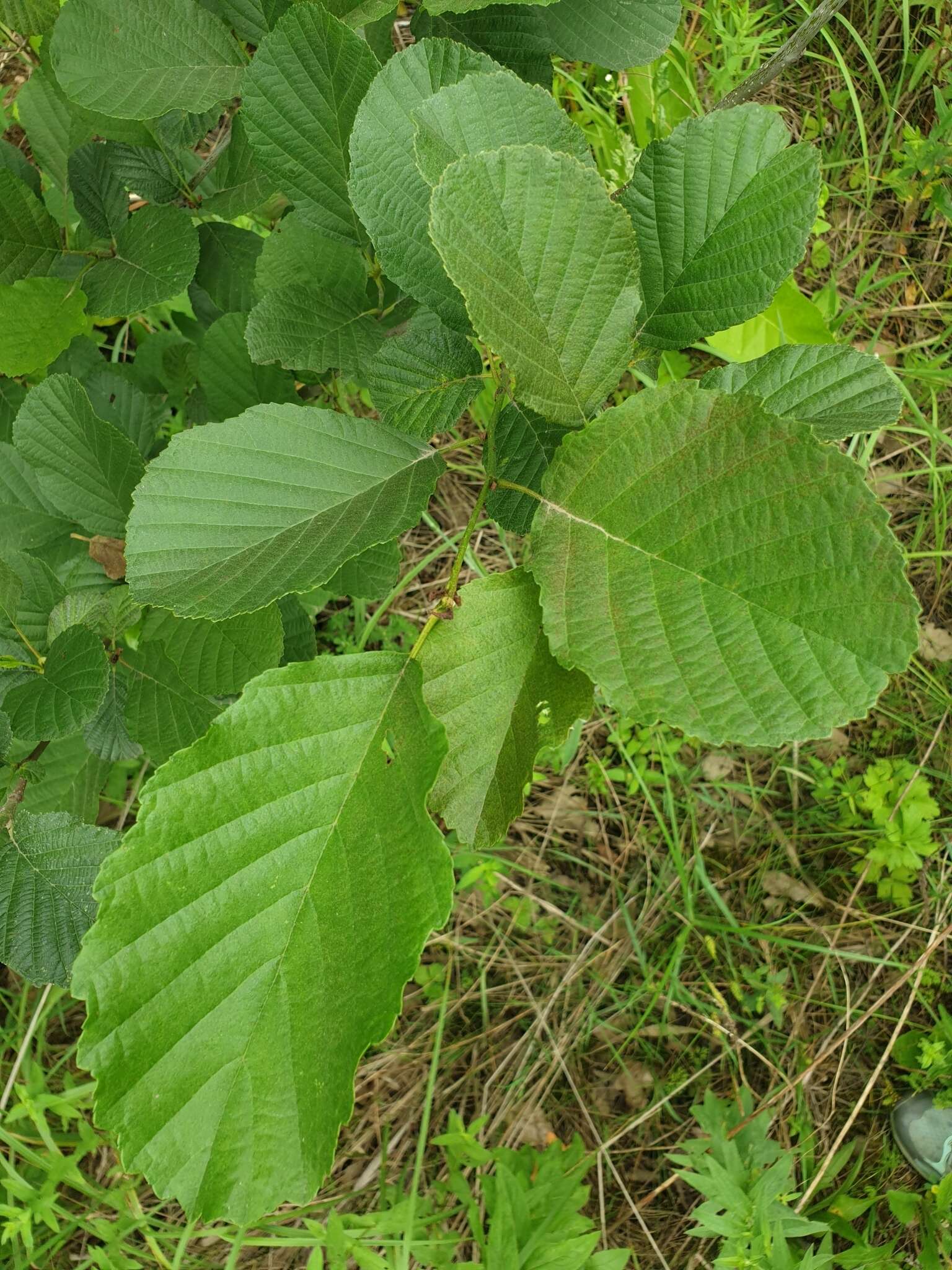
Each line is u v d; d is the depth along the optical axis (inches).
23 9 16.3
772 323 27.1
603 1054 31.4
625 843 32.2
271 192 17.2
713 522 8.2
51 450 15.9
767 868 31.9
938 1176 28.0
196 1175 7.9
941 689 31.4
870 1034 30.7
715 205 10.6
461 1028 31.5
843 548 7.7
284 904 8.5
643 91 28.7
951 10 30.3
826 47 31.7
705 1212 25.6
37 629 15.5
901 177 31.7
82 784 18.8
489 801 9.9
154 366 24.7
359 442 10.0
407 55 10.1
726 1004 30.9
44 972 13.6
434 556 30.3
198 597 9.2
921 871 31.0
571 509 8.8
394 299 16.0
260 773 8.6
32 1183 28.1
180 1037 8.0
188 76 15.0
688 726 7.8
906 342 33.5
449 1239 27.3
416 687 9.1
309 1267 24.4
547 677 9.8
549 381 9.4
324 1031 8.1
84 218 17.4
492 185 8.8
